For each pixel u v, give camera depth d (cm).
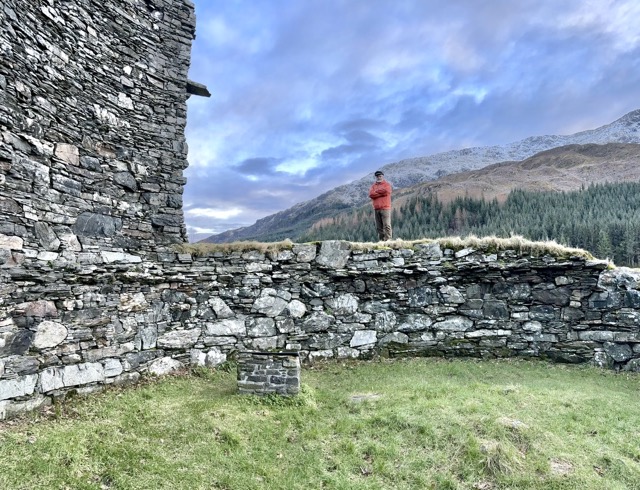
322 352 990
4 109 612
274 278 995
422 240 1071
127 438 536
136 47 905
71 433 521
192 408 645
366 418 625
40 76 685
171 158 958
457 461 518
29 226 650
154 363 843
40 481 423
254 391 704
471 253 1046
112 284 791
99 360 741
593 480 486
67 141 739
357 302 1029
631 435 604
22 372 616
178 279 912
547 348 1017
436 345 1027
